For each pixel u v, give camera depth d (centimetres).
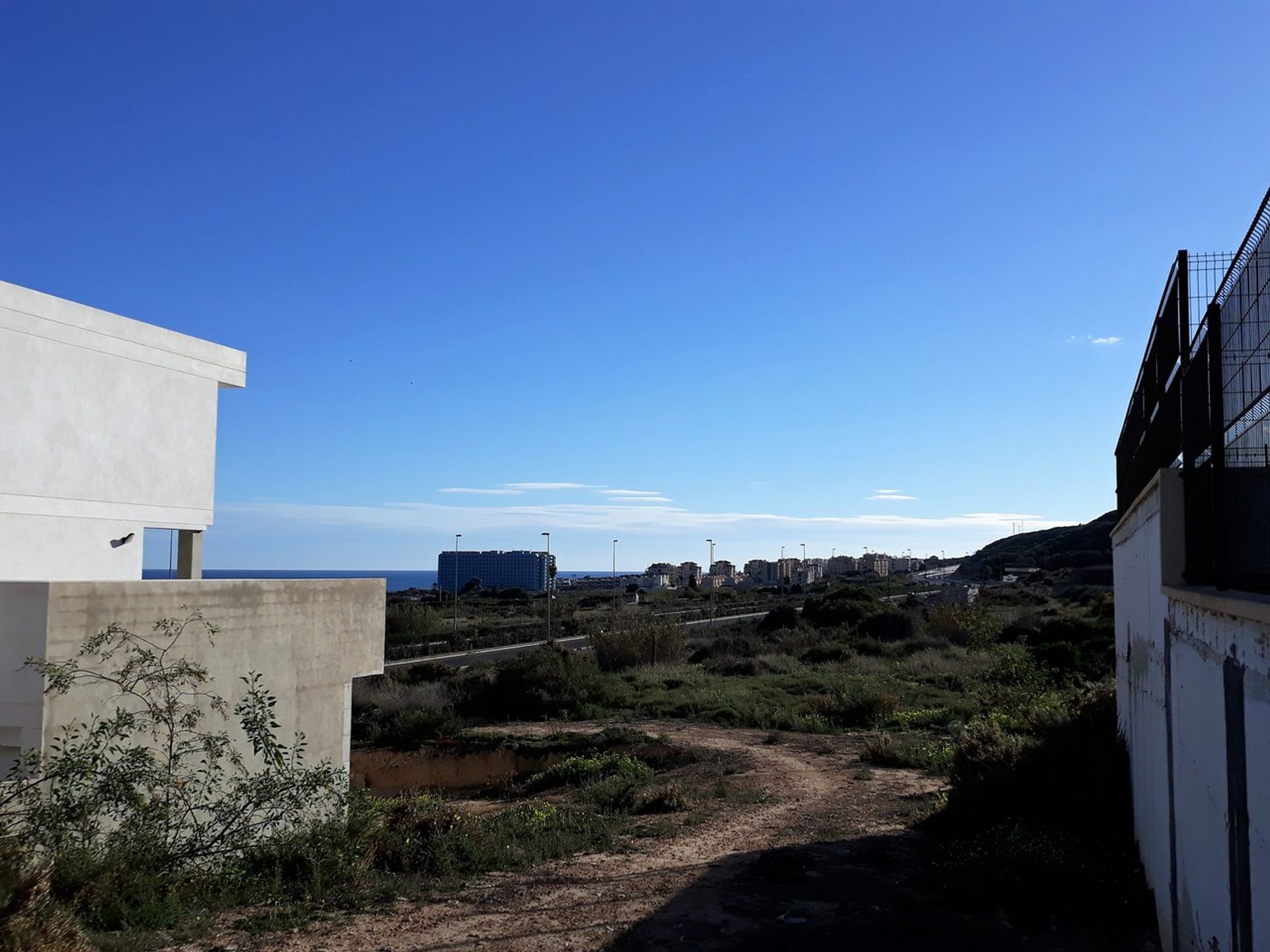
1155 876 752
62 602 985
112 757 1011
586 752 2245
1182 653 601
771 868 1037
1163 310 725
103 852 903
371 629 1585
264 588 1322
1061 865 855
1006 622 4309
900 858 1069
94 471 1465
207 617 1208
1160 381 745
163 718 1020
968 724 2130
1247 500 496
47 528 1380
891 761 1848
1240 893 440
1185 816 594
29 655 966
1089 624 3338
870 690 2791
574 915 878
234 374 1780
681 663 3953
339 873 997
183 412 1652
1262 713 394
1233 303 520
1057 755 1172
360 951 770
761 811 1436
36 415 1368
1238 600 425
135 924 809
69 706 978
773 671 3644
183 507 1647
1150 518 748
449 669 3566
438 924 850
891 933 799
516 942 796
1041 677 2344
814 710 2575
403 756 2391
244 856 1006
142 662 1032
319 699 1440
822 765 1891
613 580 15450
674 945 787
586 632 4875
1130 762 952
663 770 2034
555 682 3019
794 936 802
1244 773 430
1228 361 538
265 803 1066
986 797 1174
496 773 2309
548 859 1124
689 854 1141
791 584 13738
